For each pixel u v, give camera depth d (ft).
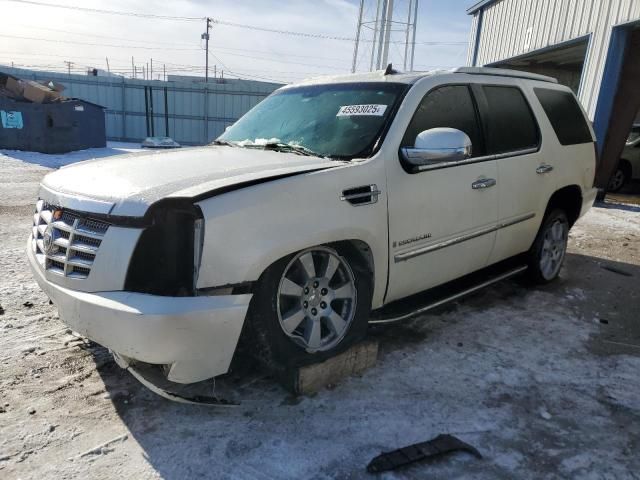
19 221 22.84
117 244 7.59
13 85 59.36
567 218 16.78
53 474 7.31
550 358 11.44
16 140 59.31
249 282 7.95
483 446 8.27
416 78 11.51
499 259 13.79
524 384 10.26
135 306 7.34
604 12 34.60
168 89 109.50
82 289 7.91
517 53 47.06
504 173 12.91
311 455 7.89
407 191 10.34
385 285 10.35
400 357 11.16
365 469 7.63
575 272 18.30
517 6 46.98
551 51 43.04
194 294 7.57
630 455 8.20
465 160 11.76
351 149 10.27
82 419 8.59
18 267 16.17
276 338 8.72
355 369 10.25
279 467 7.61
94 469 7.45
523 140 13.92
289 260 8.71
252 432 8.39
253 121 13.24
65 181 9.09
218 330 7.71
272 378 9.94
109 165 9.57
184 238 7.61
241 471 7.52
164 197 7.53
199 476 7.38
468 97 12.43
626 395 10.00
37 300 13.47
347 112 11.30
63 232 8.42
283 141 11.42
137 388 9.57
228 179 8.18
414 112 10.85
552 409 9.41
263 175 8.41
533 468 7.82
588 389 10.17
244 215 7.87
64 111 61.36
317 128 11.32
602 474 7.74
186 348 7.54
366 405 9.24
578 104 16.98
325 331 9.84
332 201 8.99
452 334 12.51
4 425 8.32
